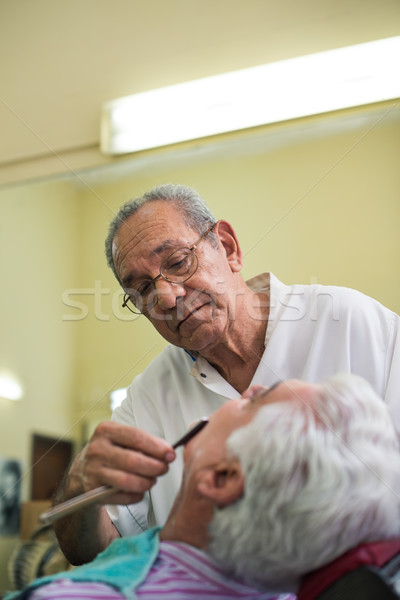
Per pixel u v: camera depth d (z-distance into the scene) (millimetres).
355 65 1638
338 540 553
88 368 1682
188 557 617
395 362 986
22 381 1738
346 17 1740
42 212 1889
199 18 1918
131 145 1863
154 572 612
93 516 856
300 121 1711
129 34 1999
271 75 1718
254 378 1040
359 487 558
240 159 1669
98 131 1983
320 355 1026
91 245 1811
